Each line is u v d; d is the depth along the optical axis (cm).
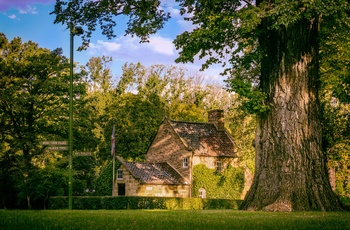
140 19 2333
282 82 2038
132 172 5091
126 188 5112
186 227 1002
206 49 2173
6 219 1187
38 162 4322
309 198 1953
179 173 5484
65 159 3831
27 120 4241
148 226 1020
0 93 4009
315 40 2089
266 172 2039
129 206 4047
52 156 4400
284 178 1983
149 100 7044
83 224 1062
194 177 5450
